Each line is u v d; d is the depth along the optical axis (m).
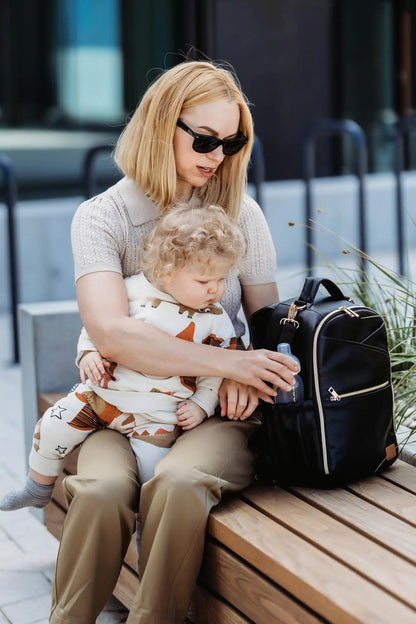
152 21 9.30
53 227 7.38
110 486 2.37
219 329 2.59
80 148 10.00
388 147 10.29
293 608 2.05
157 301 2.55
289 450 2.45
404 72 10.15
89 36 9.84
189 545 2.30
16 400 5.13
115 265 2.61
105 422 2.60
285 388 2.39
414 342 3.24
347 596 1.92
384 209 9.10
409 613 1.86
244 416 2.56
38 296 7.39
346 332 2.44
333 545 2.14
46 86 10.20
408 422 3.07
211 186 2.75
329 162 9.95
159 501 2.32
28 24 10.16
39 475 2.76
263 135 9.48
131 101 9.61
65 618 2.34
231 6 9.02
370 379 2.47
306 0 9.47
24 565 3.27
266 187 8.77
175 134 2.62
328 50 9.70
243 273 2.82
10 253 5.93
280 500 2.42
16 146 9.89
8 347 6.26
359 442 2.45
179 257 2.42
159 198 2.67
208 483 2.33
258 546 2.15
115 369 2.55
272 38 9.33
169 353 2.45
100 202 2.68
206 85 2.59
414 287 3.63
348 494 2.44
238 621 2.26
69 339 3.54
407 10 10.05
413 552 2.10
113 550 2.37
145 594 2.28
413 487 2.48
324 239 8.75
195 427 2.55
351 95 9.95
